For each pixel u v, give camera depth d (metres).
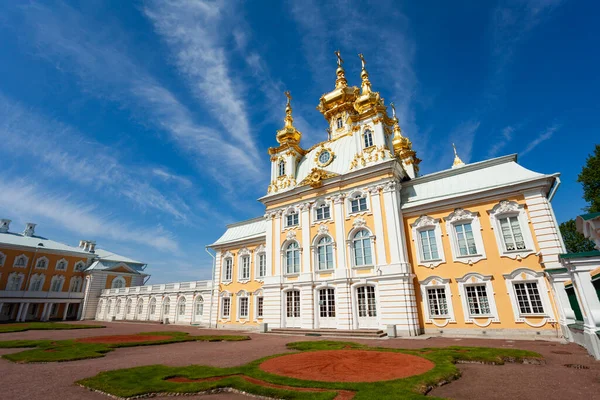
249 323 34.66
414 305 24.42
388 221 26.77
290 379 9.58
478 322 22.05
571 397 7.76
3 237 60.12
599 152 33.66
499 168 24.59
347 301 26.77
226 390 8.95
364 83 33.47
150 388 8.73
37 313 60.41
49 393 8.83
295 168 36.56
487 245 22.89
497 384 9.15
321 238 30.61
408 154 45.38
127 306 56.38
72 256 65.75
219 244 40.56
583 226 10.42
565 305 17.92
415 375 9.73
